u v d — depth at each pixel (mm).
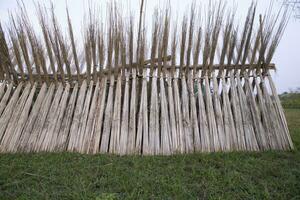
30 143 3086
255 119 3178
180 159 2621
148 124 3205
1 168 2375
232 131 3107
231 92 3354
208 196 1875
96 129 3137
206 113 3285
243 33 3326
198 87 3414
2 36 3467
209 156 2693
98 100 3338
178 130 3092
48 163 2496
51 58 3479
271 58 3379
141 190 1916
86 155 2826
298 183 2033
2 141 3104
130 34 3346
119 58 3480
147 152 2959
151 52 3391
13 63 3641
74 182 2068
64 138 3111
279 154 2766
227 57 3463
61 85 3551
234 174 2195
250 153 2814
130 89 3482
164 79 3461
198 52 3428
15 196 1875
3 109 3400
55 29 3346
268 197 1828
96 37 3410
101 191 1943
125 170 2340
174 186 1970
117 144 3021
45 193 1902
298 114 7859
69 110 3305
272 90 3338
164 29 3367
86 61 3432
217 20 3348
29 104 3387
